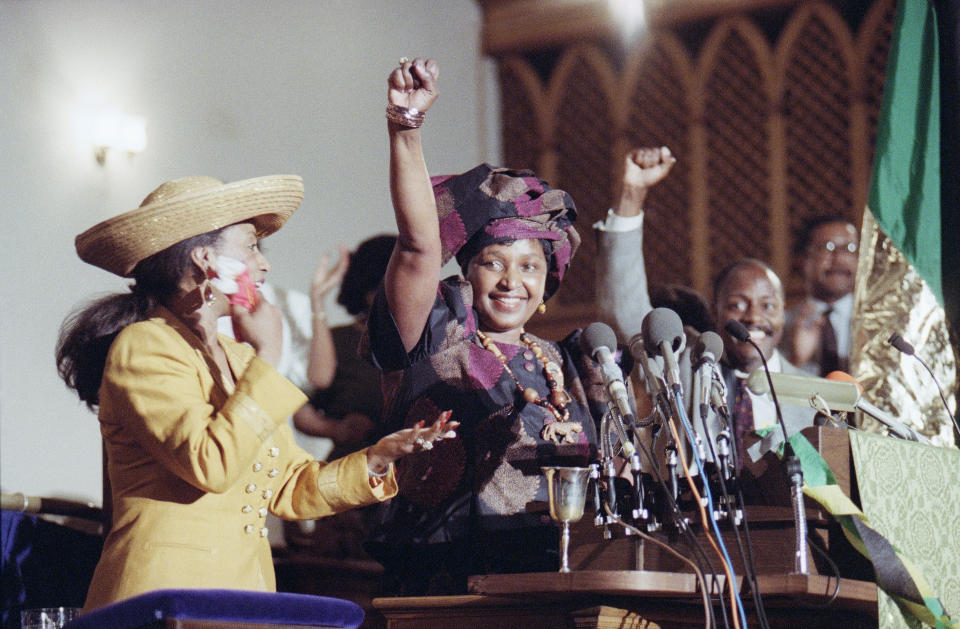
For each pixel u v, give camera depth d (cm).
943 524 312
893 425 327
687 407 417
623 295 445
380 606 329
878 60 903
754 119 944
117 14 633
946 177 452
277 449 297
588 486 318
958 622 310
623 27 941
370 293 646
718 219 955
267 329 291
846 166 911
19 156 569
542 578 276
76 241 305
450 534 341
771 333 529
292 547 606
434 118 884
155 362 280
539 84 969
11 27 572
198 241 302
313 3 771
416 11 879
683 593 273
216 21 697
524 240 371
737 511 288
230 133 698
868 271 449
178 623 239
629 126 978
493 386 354
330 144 771
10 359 549
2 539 470
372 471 305
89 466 585
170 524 278
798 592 263
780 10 922
